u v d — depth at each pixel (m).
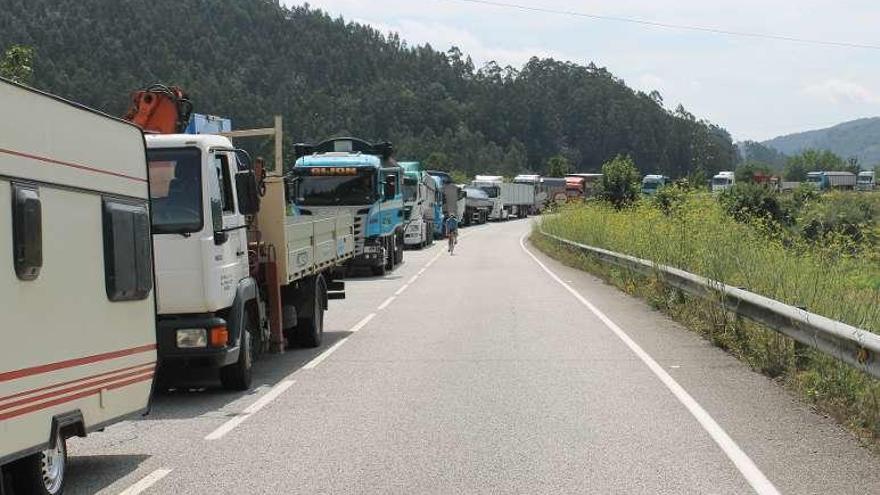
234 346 10.37
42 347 5.93
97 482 6.89
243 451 7.77
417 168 46.38
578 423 8.59
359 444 7.91
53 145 6.16
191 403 10.06
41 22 145.75
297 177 29.44
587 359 12.41
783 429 8.24
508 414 9.02
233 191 10.91
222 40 181.38
